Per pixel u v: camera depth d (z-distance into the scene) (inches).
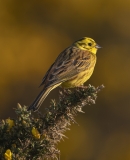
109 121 522.9
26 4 574.9
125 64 561.0
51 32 576.7
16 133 201.8
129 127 521.0
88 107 520.7
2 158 200.8
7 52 548.1
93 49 343.9
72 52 325.7
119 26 586.2
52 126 203.0
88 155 486.3
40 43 563.5
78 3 586.2
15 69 544.7
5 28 561.0
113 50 571.2
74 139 489.4
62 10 588.4
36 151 199.3
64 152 479.8
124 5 591.8
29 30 568.1
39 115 204.4
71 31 585.6
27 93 540.1
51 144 201.6
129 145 502.6
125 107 535.2
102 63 558.6
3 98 533.3
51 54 563.5
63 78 296.4
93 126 511.2
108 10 590.9
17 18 568.1
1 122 208.8
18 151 198.1
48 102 509.7
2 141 203.0
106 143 501.0
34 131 198.7
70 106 207.9
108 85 545.0
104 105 533.6
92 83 546.9
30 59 552.4
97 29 586.2
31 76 547.2
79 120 507.2
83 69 315.3
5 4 566.3
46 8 582.6
